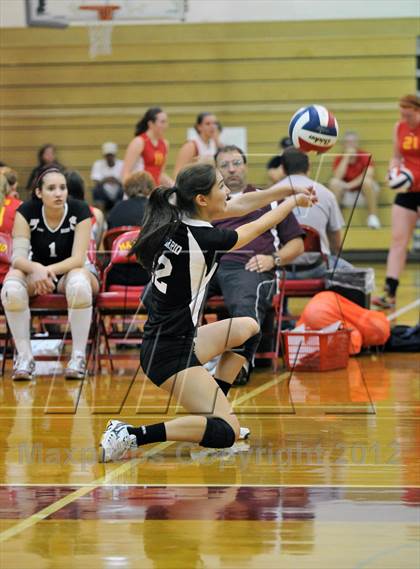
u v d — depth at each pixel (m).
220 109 34.19
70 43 34.03
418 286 26.22
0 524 7.64
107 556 6.91
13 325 14.70
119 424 9.72
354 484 8.70
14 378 14.66
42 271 14.47
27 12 33.88
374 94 33.81
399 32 33.56
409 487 8.59
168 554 6.94
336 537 7.27
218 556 6.89
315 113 12.32
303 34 33.78
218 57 34.00
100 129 34.38
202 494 8.43
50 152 28.47
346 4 33.62
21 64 34.25
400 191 21.12
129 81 34.19
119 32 34.03
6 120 34.47
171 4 33.75
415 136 20.67
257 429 11.16
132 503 8.18
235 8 33.81
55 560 6.84
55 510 8.00
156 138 23.94
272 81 34.00
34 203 14.85
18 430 11.20
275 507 8.03
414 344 17.06
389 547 7.05
